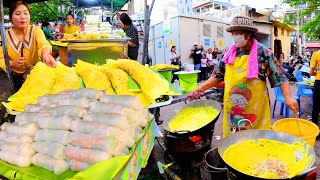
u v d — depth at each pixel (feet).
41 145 4.38
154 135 6.96
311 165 5.09
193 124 9.31
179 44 48.96
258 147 6.23
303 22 88.69
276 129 7.88
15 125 4.88
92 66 7.89
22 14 8.60
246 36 8.36
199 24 51.39
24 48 8.97
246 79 8.63
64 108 4.79
